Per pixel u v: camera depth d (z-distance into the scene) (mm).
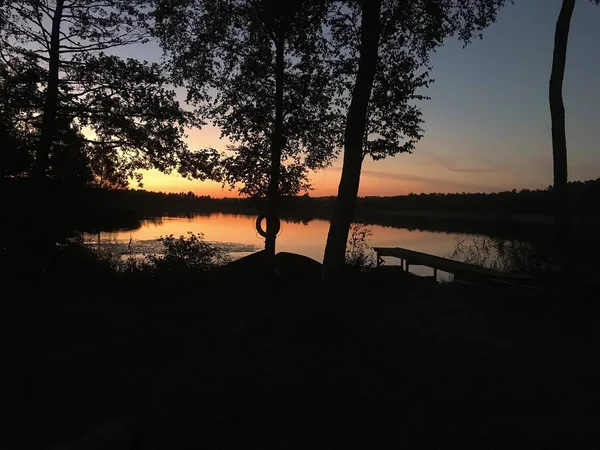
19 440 4285
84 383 5605
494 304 10977
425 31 8984
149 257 14141
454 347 7453
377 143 12562
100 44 14617
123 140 15867
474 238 29344
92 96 15125
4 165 11727
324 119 13516
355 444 4215
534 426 4719
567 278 8953
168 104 15523
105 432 4012
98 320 8562
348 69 10680
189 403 4996
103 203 15922
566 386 5852
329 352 6762
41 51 14258
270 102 13406
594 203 29531
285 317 8828
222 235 32219
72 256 13273
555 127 9031
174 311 9672
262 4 9570
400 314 9828
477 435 4453
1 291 9273
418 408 4988
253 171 13891
